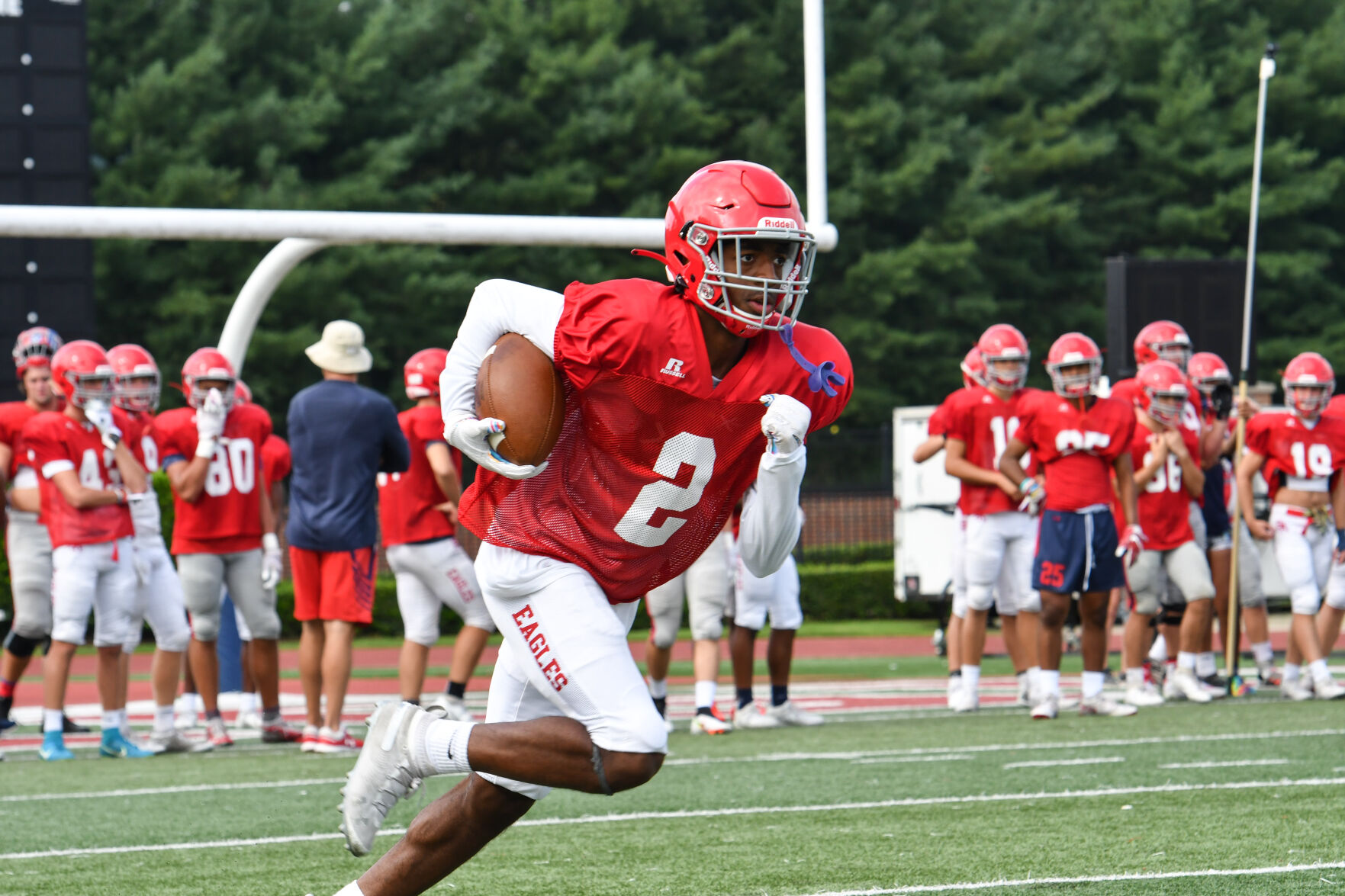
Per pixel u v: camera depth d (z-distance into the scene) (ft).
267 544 96.17
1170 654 114.32
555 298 37.93
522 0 364.17
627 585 39.60
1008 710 106.63
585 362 36.96
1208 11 404.77
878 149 372.58
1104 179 404.98
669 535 39.27
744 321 37.29
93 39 331.16
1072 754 79.10
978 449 104.47
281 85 347.97
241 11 338.95
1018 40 386.93
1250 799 63.31
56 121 180.34
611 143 359.25
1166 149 391.04
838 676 146.51
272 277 108.37
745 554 39.70
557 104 362.94
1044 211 371.15
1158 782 68.80
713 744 89.20
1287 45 395.96
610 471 38.24
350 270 326.24
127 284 326.03
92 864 55.16
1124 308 159.94
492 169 372.99
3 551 175.01
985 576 104.63
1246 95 395.96
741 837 58.23
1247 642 148.97
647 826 61.41
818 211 97.71
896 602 225.15
